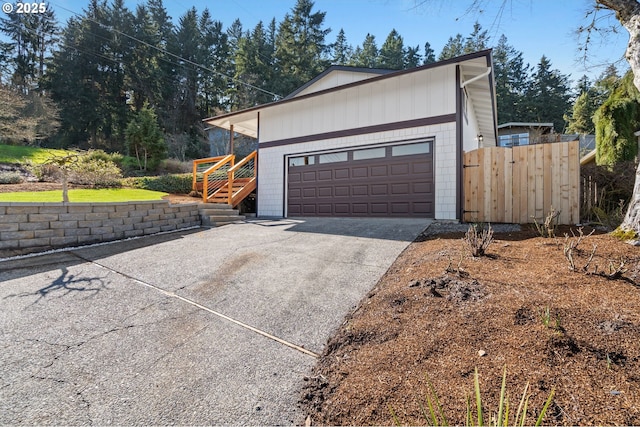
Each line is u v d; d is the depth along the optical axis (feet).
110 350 7.67
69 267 13.65
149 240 18.92
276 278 12.13
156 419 5.59
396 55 113.29
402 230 18.85
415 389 5.62
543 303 7.40
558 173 18.20
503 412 4.82
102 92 93.35
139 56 94.48
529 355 5.91
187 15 105.60
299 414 5.65
